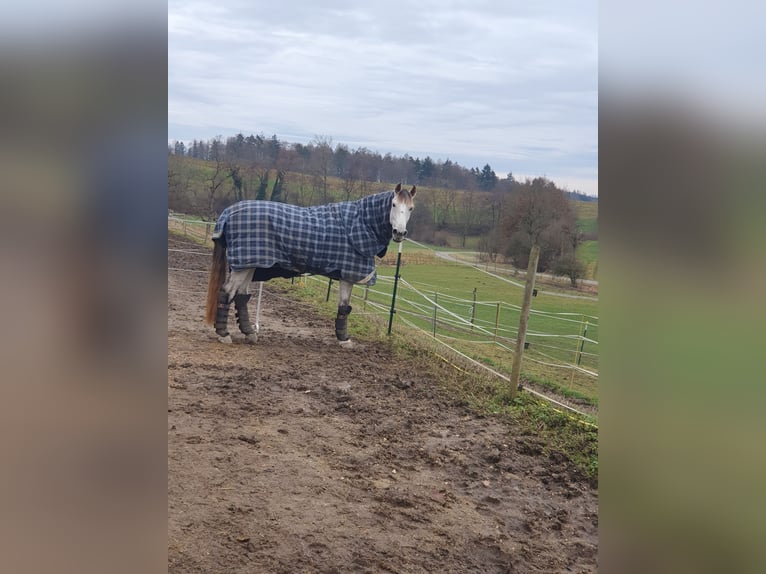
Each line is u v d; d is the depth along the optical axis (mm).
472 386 7312
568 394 7934
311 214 8211
